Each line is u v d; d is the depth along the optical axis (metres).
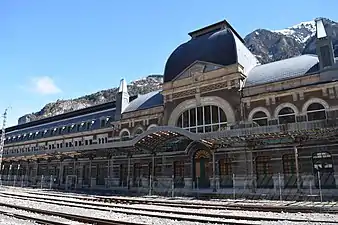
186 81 35.69
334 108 25.98
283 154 27.38
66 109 155.88
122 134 43.16
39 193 31.11
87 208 17.30
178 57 37.81
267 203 20.17
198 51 36.25
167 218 12.99
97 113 53.38
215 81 33.25
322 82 27.03
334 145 25.05
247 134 25.12
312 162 25.95
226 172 30.42
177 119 35.62
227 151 30.31
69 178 44.69
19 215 13.93
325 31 29.61
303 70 29.47
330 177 24.94
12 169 67.38
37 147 62.41
